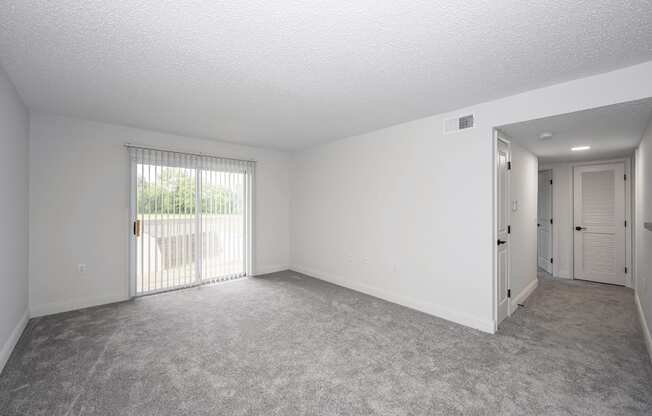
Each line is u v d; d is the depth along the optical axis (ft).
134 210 12.59
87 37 5.96
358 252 13.97
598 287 14.35
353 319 10.39
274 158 17.72
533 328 9.61
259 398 6.12
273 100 9.49
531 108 8.55
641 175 10.89
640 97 6.90
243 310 11.23
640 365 7.36
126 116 11.18
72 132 11.34
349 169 14.43
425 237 11.16
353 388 6.47
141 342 8.57
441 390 6.40
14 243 8.61
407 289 11.76
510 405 5.92
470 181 9.87
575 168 16.03
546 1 4.84
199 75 7.70
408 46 6.30
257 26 5.59
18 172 9.05
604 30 5.62
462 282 10.06
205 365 7.36
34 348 8.18
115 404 5.90
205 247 14.90
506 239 10.66
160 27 5.62
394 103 9.68
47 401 5.98
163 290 13.51
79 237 11.46
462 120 10.06
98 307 11.51
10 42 6.12
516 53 6.54
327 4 4.95
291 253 18.45
